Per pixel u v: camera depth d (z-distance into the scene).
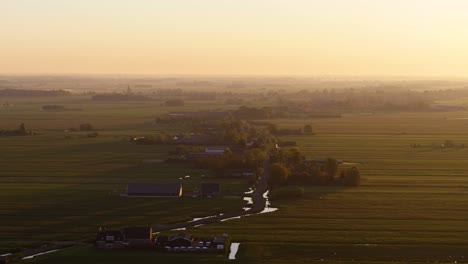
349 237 139.00
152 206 167.25
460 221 153.50
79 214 158.12
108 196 179.25
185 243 130.25
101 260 122.44
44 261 121.69
